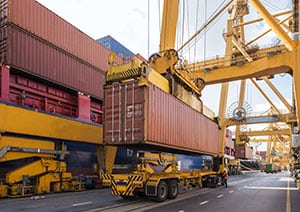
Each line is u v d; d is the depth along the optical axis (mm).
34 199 14094
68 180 17828
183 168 18891
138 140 12977
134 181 13250
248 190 20781
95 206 11836
